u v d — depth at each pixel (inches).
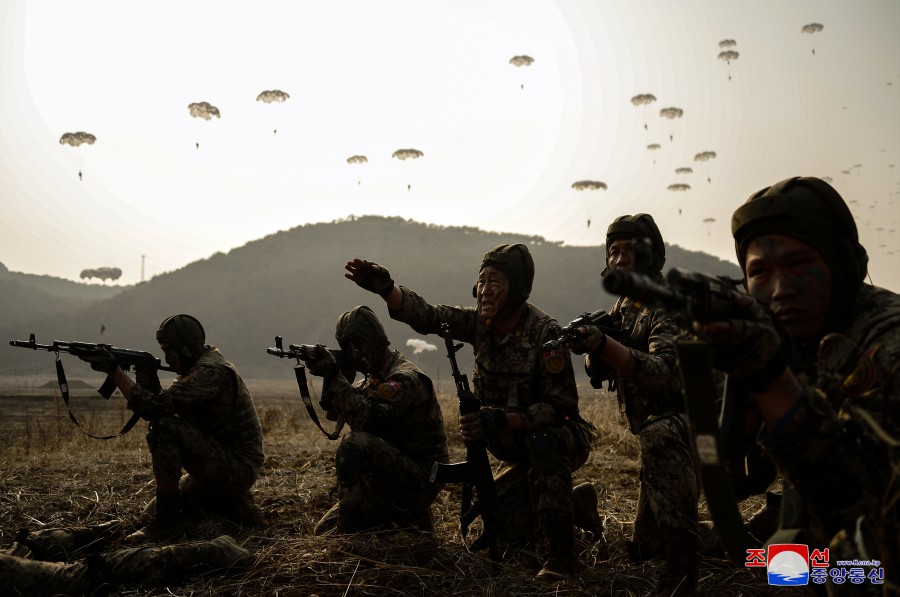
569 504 154.0
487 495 158.9
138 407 188.4
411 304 174.9
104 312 3988.7
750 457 93.0
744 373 62.2
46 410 784.9
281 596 142.8
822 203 76.2
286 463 288.7
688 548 135.9
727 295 60.6
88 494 236.4
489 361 171.6
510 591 143.2
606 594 141.6
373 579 149.3
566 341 135.2
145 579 147.0
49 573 142.1
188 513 201.9
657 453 138.9
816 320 76.7
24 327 3944.4
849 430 66.9
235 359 3393.2
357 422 180.1
